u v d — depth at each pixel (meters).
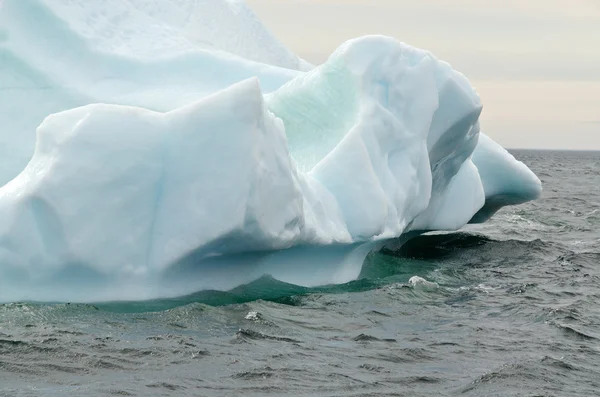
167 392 29.58
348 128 55.38
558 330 40.25
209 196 40.62
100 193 39.47
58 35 63.78
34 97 61.84
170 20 72.00
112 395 29.02
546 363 34.69
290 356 34.38
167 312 39.00
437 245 66.69
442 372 33.47
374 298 46.00
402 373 33.09
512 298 47.41
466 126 60.72
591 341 38.66
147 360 32.72
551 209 101.50
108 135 40.19
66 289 39.53
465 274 54.81
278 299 44.12
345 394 30.31
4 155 60.06
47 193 38.44
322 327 39.44
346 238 49.62
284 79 67.75
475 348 36.94
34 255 38.66
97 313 38.19
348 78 55.78
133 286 40.28
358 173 52.03
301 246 46.81
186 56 67.00
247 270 44.94
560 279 53.19
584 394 31.38
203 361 32.94
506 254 63.12
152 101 63.09
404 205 55.22
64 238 38.62
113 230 39.69
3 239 38.59
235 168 40.75
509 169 72.19
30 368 31.34
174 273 41.16
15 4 62.81
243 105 41.22
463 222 67.12
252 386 30.66
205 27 74.31
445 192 66.44
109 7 67.75
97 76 64.06
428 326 40.66
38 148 40.81
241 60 68.38
